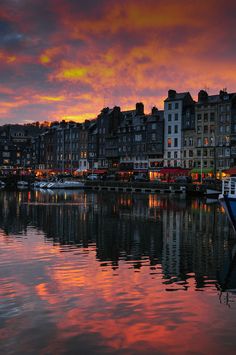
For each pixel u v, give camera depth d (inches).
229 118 3929.6
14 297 628.7
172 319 542.9
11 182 5403.5
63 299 619.8
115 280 722.8
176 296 634.8
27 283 702.5
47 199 2883.9
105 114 5354.3
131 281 717.3
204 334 499.8
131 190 3964.1
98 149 5467.5
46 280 721.6
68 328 516.4
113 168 5078.7
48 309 578.2
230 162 3887.8
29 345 473.1
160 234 1259.8
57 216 1774.1
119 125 5319.9
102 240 1145.4
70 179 5142.7
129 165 4877.0
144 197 3065.9
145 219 1662.2
